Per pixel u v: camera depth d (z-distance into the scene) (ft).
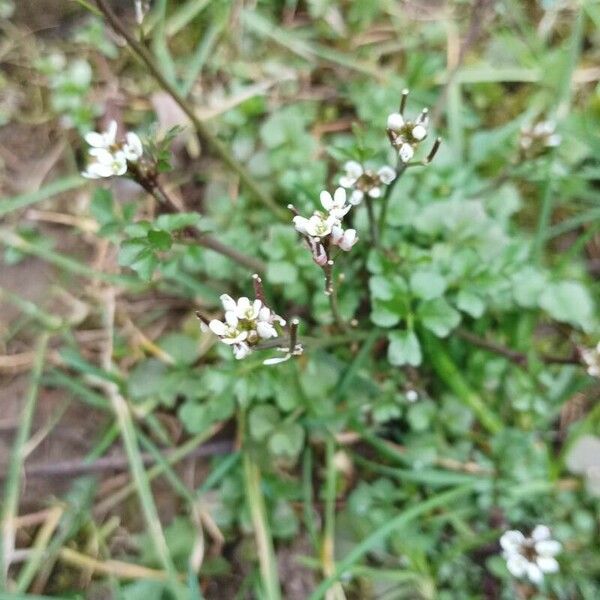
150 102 0.46
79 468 0.39
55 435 0.40
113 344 0.41
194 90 0.46
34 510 0.39
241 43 0.47
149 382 0.40
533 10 0.47
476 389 0.39
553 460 0.39
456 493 0.36
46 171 0.45
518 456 0.37
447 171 0.40
